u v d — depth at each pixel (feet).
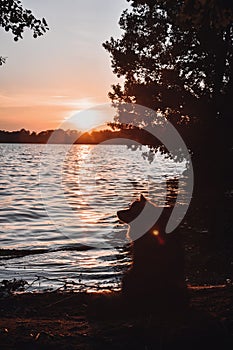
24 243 74.64
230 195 106.93
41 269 53.88
